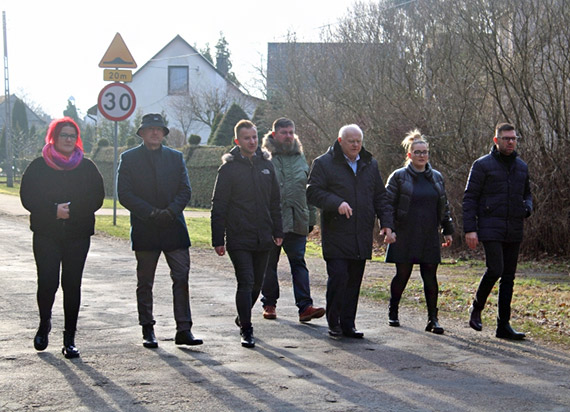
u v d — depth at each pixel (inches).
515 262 287.1
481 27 633.0
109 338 261.0
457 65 670.5
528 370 230.5
